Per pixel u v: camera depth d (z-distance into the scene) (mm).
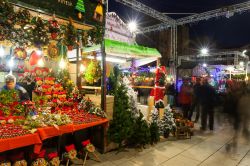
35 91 5160
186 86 9195
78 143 4984
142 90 10594
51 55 4676
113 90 5496
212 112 7906
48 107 4820
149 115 6684
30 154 3803
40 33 3992
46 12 4195
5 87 4695
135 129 5445
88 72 5629
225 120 9344
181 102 9305
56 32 4277
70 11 4625
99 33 4961
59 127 3816
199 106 8906
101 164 4547
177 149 5656
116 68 6168
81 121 4367
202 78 8391
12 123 3928
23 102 4379
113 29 6605
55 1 4340
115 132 5074
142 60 7434
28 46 4262
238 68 17938
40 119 3887
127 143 5605
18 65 6727
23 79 6383
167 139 6395
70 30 4488
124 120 5113
